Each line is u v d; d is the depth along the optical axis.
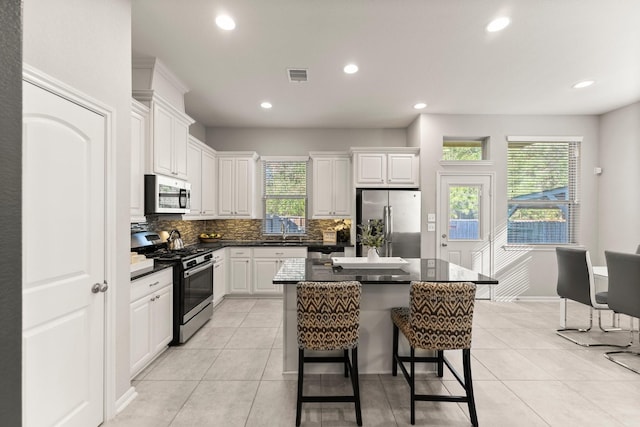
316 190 5.23
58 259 1.62
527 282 4.87
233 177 5.18
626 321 3.91
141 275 2.49
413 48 2.89
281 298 4.93
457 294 1.95
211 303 3.91
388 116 4.88
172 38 2.71
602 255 4.74
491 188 4.83
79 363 1.78
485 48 2.89
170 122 3.31
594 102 4.28
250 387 2.40
